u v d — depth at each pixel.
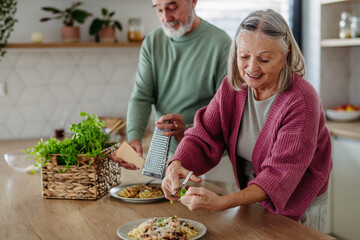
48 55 3.19
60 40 3.17
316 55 3.65
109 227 1.42
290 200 1.62
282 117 1.49
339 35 3.54
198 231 1.35
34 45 2.96
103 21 3.10
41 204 1.66
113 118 3.15
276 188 1.42
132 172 2.10
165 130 1.82
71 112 3.28
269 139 1.55
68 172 1.69
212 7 3.50
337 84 3.62
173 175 1.57
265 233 1.35
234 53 1.57
